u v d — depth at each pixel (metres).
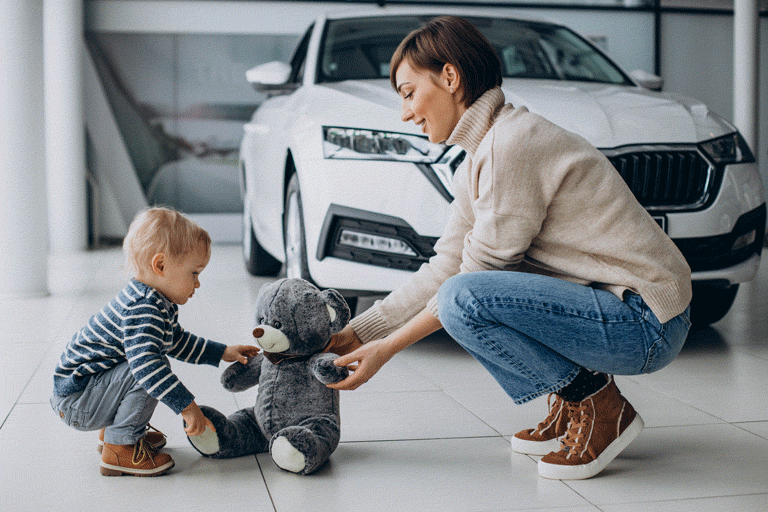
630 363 1.42
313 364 1.51
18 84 3.73
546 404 2.00
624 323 1.39
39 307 3.51
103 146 6.68
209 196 6.79
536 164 1.36
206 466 1.57
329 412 1.58
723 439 1.73
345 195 2.54
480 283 1.41
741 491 1.42
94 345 1.48
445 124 1.47
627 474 1.52
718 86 7.26
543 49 3.48
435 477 1.50
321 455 1.50
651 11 7.08
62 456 1.62
